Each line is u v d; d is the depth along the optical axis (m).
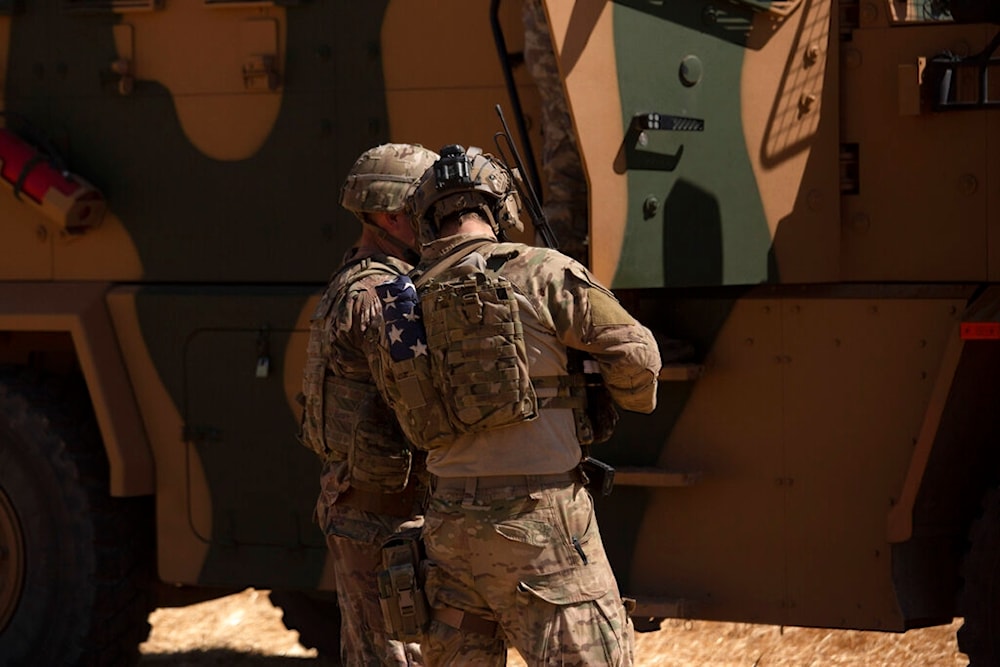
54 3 7.16
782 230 6.17
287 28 6.80
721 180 5.97
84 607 7.22
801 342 6.23
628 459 6.43
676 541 6.38
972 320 5.83
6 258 7.35
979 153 6.16
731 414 6.32
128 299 7.06
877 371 6.14
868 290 6.23
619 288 5.63
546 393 4.51
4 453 7.35
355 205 5.49
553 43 5.48
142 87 7.05
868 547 6.15
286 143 6.85
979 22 5.63
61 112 7.18
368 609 5.41
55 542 7.27
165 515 7.08
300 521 6.90
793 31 6.18
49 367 7.75
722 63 5.97
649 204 5.72
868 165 6.32
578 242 6.02
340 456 5.40
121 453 6.96
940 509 6.16
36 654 7.27
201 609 9.70
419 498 5.51
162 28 7.00
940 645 7.76
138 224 7.11
